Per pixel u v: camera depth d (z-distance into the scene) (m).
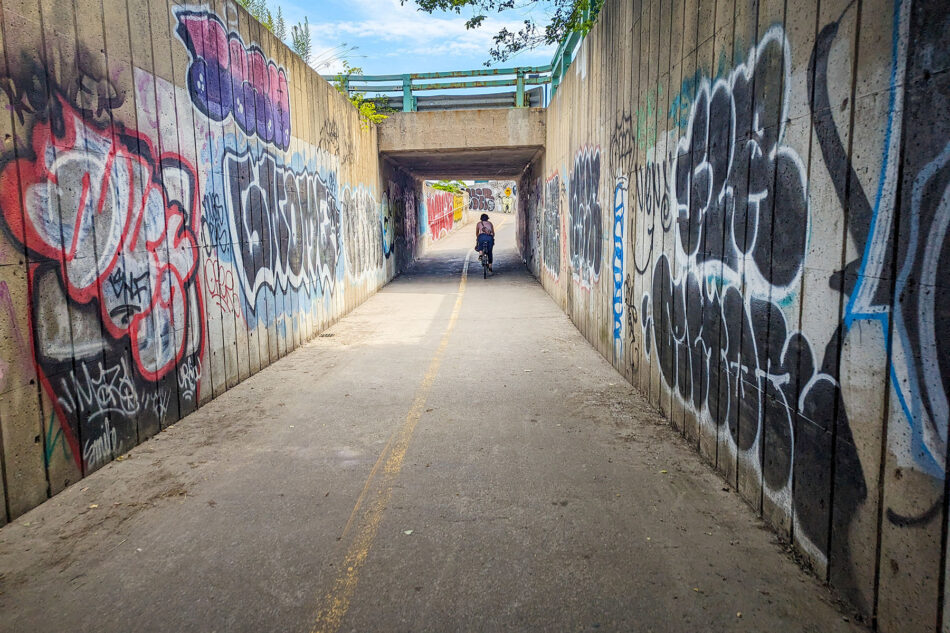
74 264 4.20
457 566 3.24
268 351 7.66
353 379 6.99
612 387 6.60
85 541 3.50
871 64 2.56
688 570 3.17
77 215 4.22
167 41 5.38
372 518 3.77
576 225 10.18
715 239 4.32
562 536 3.53
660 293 5.61
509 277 17.55
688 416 4.95
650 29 5.80
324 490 4.16
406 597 2.98
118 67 4.68
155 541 3.51
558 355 8.12
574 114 10.40
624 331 6.92
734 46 3.94
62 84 4.07
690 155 4.78
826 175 2.91
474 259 22.75
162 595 3.01
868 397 2.62
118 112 4.67
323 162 10.05
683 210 4.96
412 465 4.57
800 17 3.12
